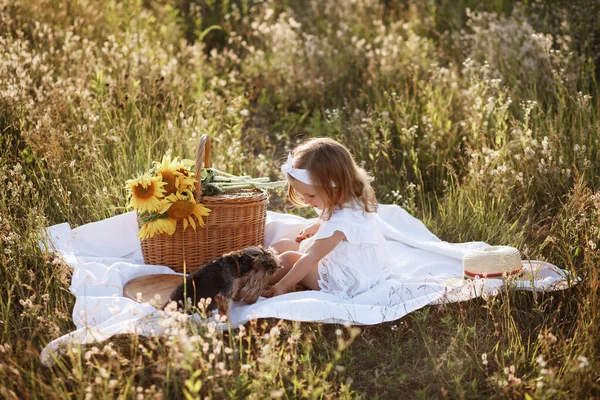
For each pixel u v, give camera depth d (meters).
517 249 4.12
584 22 7.02
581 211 4.26
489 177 5.05
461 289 3.69
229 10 9.48
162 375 2.84
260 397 2.76
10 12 7.02
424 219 4.89
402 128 5.81
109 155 5.25
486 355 3.07
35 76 5.88
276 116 6.94
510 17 7.56
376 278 3.98
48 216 4.53
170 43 7.80
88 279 3.65
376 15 8.70
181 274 4.00
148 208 3.79
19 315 3.44
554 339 3.08
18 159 4.90
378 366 3.24
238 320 3.43
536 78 6.18
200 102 6.28
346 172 3.79
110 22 7.64
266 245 4.58
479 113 5.55
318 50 7.40
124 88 6.06
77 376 2.77
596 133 5.20
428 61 7.02
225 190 4.09
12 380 2.82
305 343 3.28
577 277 3.78
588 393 2.85
